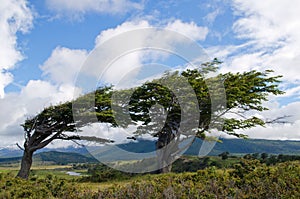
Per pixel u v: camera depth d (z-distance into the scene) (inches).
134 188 339.0
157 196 306.8
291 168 374.6
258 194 294.0
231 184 324.8
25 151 928.3
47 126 942.4
